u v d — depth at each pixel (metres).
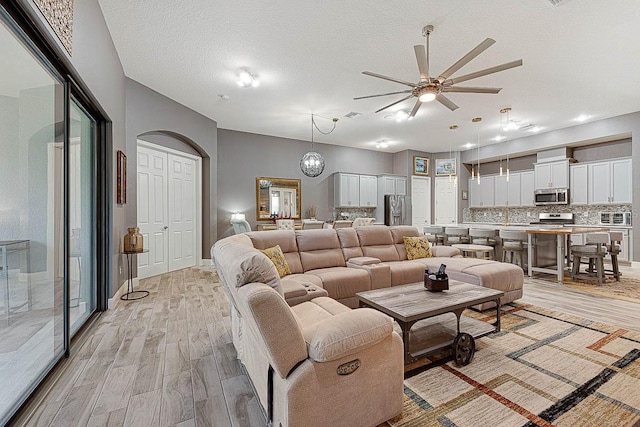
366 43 3.35
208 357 2.35
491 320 3.10
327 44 3.38
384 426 1.60
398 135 7.36
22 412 1.70
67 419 1.66
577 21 2.94
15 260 2.01
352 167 8.60
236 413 1.70
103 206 3.45
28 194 2.13
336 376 1.42
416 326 2.77
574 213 7.16
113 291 3.55
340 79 4.27
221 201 6.80
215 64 3.86
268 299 1.32
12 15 1.60
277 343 1.33
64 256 2.31
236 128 6.80
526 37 3.21
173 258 5.72
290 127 6.71
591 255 4.61
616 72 4.01
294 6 2.76
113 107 3.46
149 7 2.80
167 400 1.82
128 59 3.76
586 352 2.40
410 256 4.39
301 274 3.44
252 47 3.46
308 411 1.35
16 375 1.99
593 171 6.54
